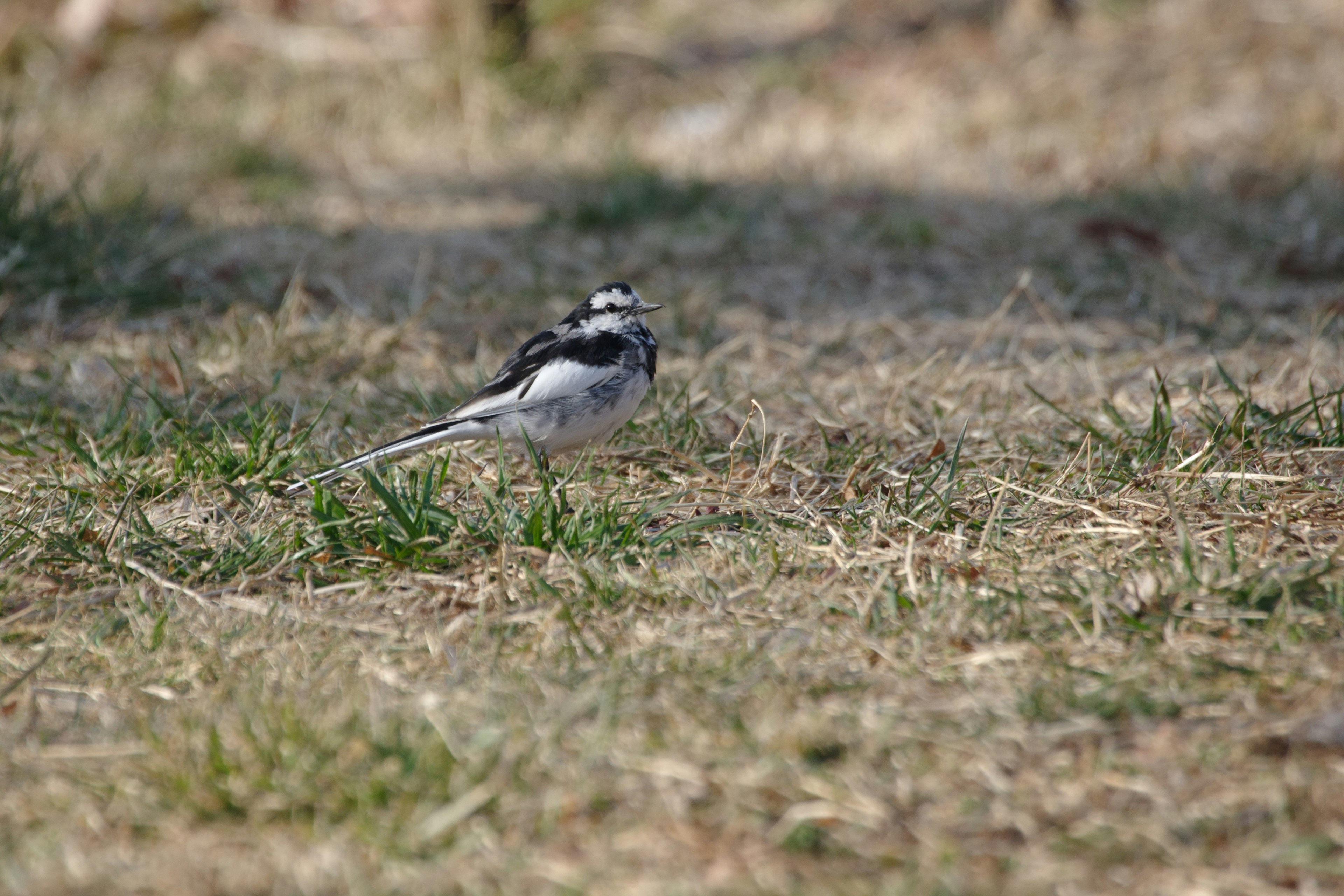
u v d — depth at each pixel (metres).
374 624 7.93
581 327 10.81
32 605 8.27
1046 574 8.15
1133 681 6.78
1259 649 7.07
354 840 5.76
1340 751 6.10
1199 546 8.40
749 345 13.83
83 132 22.45
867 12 26.66
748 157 21.28
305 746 6.26
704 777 6.15
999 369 12.52
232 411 11.90
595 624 7.79
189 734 6.44
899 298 15.18
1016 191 18.92
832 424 11.43
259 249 16.84
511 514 8.89
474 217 18.62
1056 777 6.09
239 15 26.30
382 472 10.11
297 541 8.80
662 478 10.27
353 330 13.90
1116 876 5.44
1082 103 21.78
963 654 7.25
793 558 8.59
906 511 9.13
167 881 5.53
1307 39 22.48
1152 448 9.94
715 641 7.54
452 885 5.49
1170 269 15.74
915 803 5.95
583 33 25.91
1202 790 5.92
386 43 25.44
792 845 5.69
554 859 5.64
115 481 9.99
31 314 14.16
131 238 16.09
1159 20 24.22
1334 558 7.90
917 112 22.48
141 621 8.00
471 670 7.29
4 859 5.69
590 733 6.54
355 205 19.22
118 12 26.03
